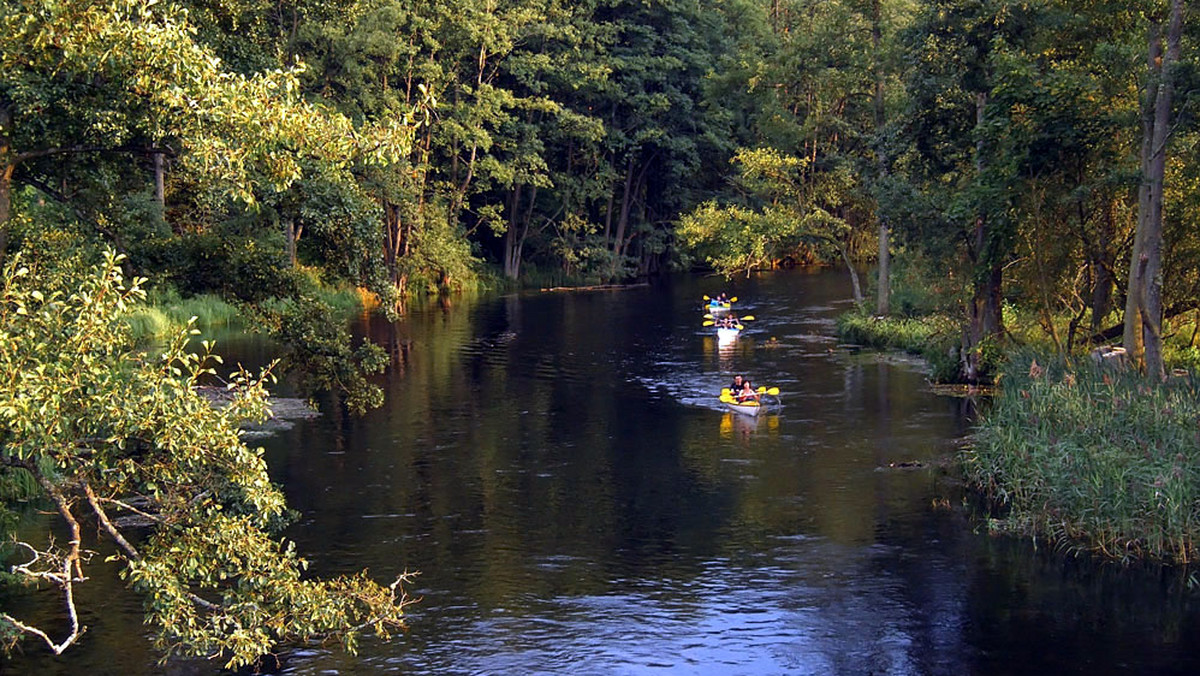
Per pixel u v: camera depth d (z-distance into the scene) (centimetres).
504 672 1297
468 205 6550
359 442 2470
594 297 5997
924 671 1285
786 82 4541
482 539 1783
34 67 1052
